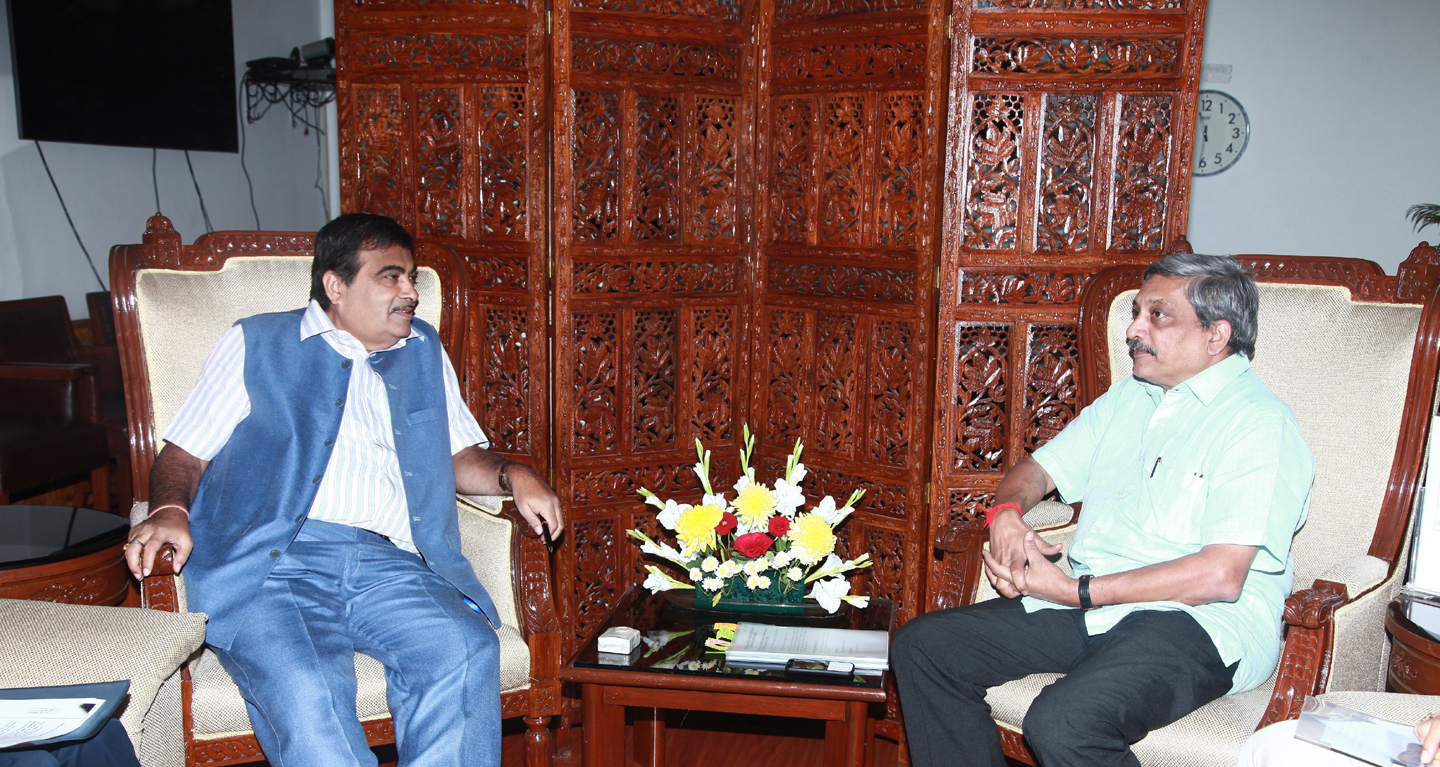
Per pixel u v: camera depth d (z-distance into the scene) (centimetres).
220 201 539
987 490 258
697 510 223
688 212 277
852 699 187
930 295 251
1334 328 209
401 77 268
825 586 221
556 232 261
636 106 266
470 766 182
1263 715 172
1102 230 250
